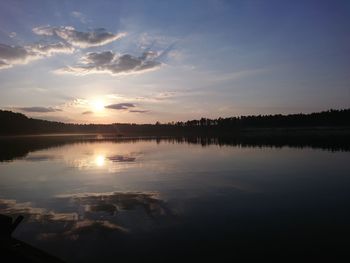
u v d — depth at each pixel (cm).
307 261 903
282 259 918
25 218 1321
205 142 6588
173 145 5756
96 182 2072
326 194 1628
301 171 2362
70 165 2945
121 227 1197
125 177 2239
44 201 1605
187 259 929
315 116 14688
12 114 16075
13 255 725
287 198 1562
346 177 2089
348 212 1321
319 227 1152
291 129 14138
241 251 973
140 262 918
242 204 1470
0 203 1575
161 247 1012
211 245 1020
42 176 2336
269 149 4281
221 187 1842
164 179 2136
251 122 15912
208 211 1373
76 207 1480
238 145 5256
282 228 1152
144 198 1622
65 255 972
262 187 1823
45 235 1127
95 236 1111
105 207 1470
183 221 1249
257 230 1137
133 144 6406
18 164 3097
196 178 2148
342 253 945
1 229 857
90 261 928
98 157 3656
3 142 7731
